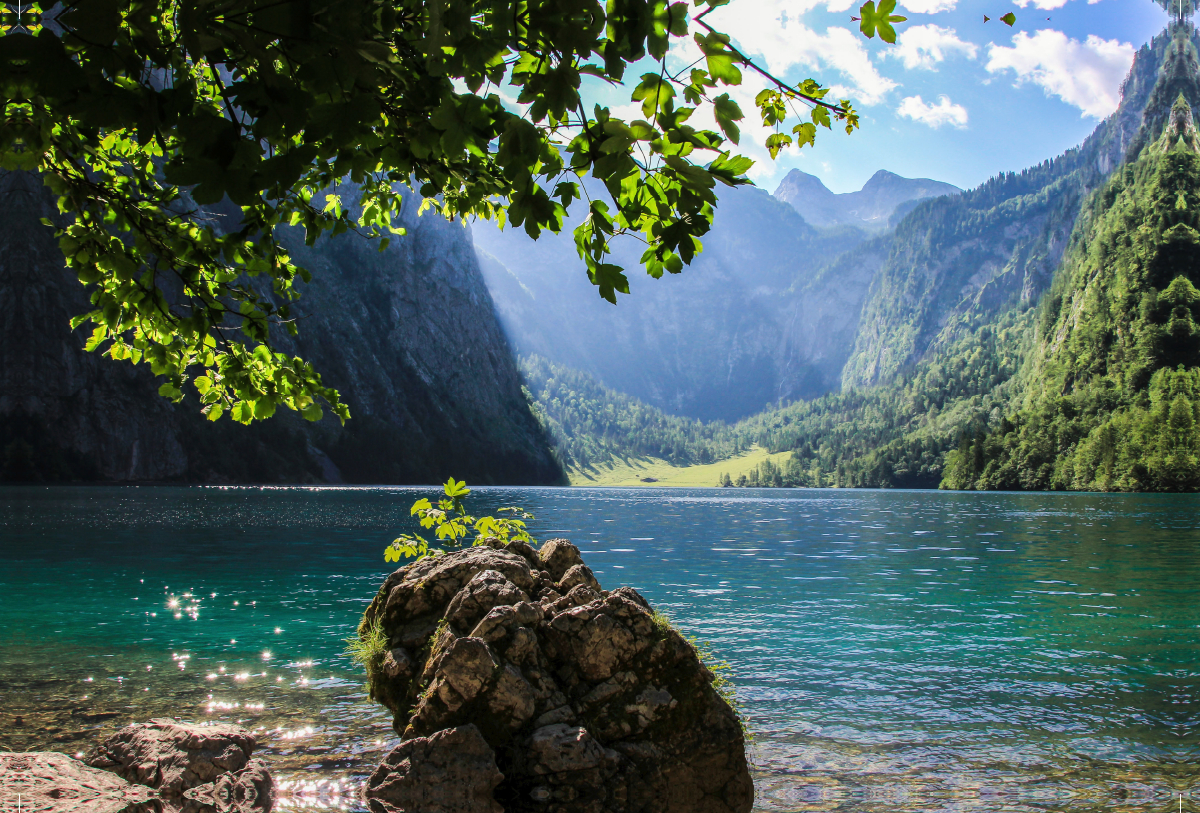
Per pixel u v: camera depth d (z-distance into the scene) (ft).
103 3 5.96
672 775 17.53
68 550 86.12
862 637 42.37
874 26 7.57
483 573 20.36
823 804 20.16
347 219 14.83
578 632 18.67
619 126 6.81
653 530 132.05
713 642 40.93
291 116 6.69
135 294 12.00
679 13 6.66
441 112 6.88
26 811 13.78
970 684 32.45
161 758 17.87
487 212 14.07
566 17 6.37
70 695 29.22
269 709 27.55
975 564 81.41
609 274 7.65
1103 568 78.02
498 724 17.31
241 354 13.43
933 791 21.07
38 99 7.70
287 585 61.46
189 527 122.01
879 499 338.13
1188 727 26.81
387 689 21.18
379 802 16.24
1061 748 24.68
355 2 6.18
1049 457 469.16
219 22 6.11
